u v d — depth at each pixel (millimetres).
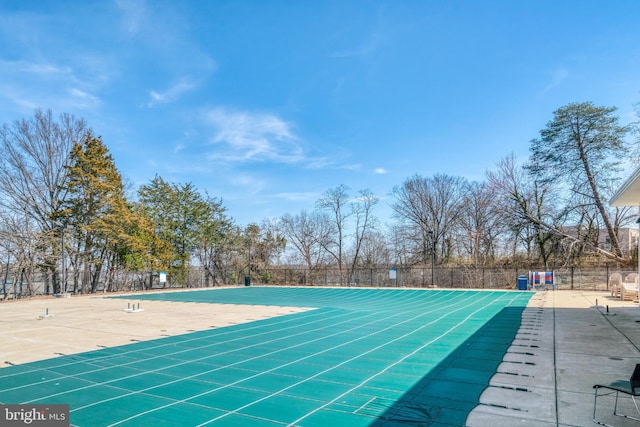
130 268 35625
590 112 31594
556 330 11164
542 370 7074
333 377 6934
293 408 5445
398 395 5891
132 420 5094
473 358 8125
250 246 44156
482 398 5668
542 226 33594
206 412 5344
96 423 5012
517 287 28781
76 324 13898
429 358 8203
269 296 26797
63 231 27859
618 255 31922
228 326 13141
